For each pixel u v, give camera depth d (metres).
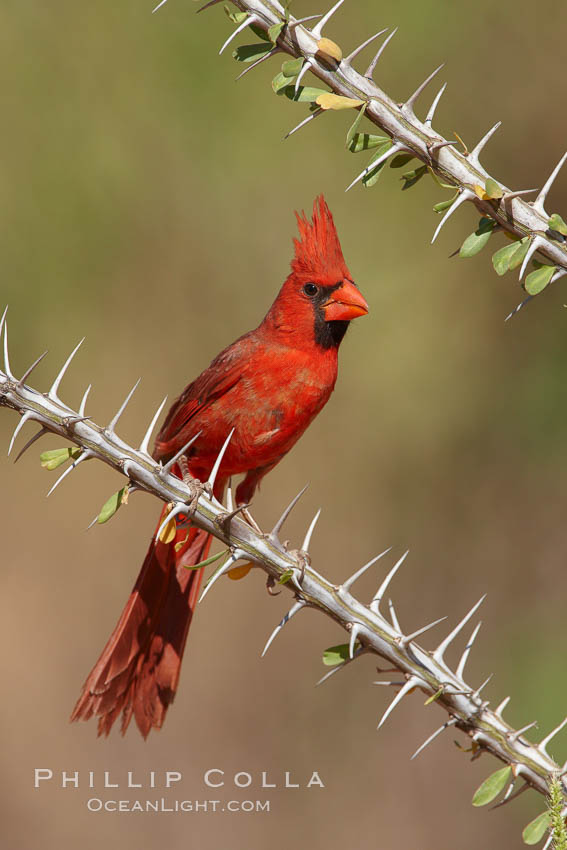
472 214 12.27
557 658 11.57
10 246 11.80
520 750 3.80
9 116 11.70
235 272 12.24
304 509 12.62
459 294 12.34
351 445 12.62
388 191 12.16
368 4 11.82
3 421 12.76
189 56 11.70
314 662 12.45
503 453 12.41
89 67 11.74
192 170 11.93
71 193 11.81
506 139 11.91
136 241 12.05
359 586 12.46
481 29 11.71
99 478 12.77
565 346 12.20
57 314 12.03
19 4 11.70
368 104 3.77
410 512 12.54
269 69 11.77
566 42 11.55
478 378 12.41
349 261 12.27
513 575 12.24
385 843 11.40
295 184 12.03
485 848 11.13
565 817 3.44
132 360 12.30
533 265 3.81
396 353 12.41
